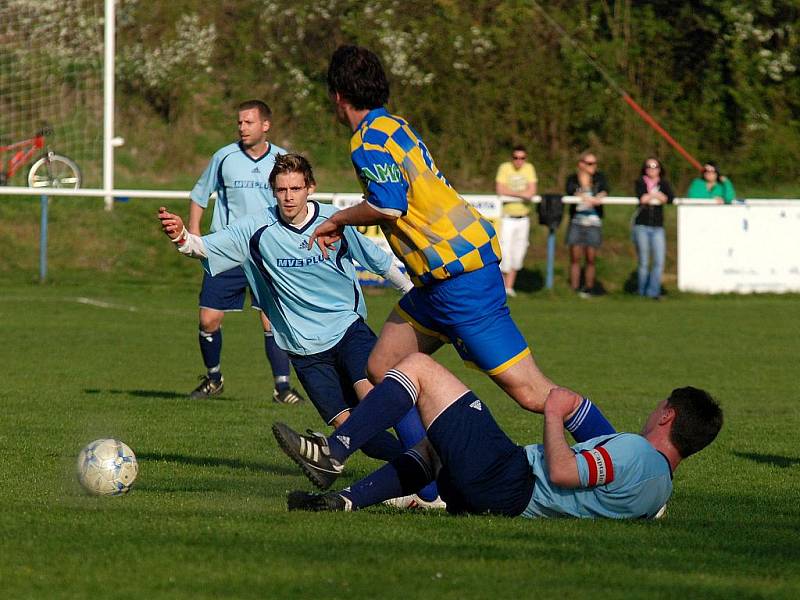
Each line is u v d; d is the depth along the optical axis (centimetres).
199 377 3675
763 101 9544
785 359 4272
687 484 2123
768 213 6325
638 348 4516
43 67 8394
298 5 9550
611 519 1591
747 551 1431
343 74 1742
